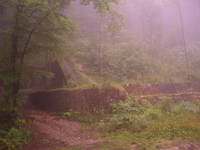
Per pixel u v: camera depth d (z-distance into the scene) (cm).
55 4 800
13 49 716
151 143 538
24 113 998
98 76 1346
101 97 988
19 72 717
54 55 838
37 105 1165
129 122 757
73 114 899
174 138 564
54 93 988
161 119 761
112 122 815
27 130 734
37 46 757
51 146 625
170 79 1395
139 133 661
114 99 1025
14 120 714
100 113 943
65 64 1438
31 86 1669
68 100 938
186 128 625
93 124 828
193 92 1315
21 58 751
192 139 543
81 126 818
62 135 730
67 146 617
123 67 1364
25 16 711
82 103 944
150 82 1292
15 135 646
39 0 682
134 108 938
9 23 716
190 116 757
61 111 940
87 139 677
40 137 705
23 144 636
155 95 1156
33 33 764
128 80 1298
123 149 518
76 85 1078
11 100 662
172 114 831
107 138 655
